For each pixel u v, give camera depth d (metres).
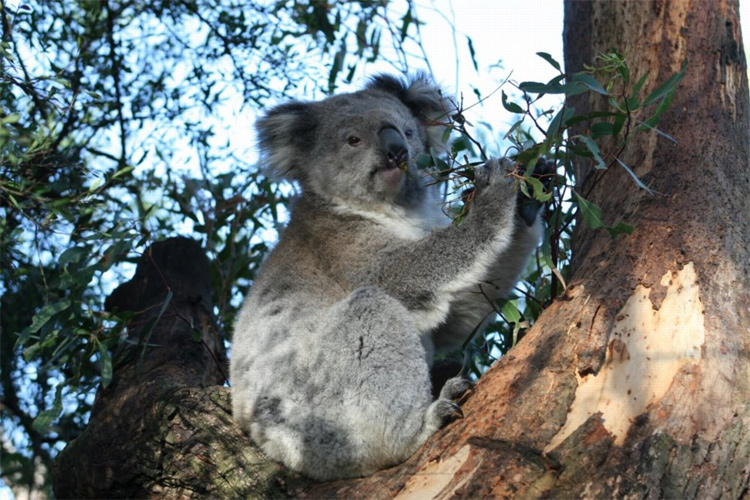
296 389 4.47
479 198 4.64
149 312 6.36
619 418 3.41
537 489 3.25
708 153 4.49
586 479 3.23
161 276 5.98
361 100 5.75
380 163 5.35
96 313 5.39
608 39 5.21
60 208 5.57
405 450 4.12
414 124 5.89
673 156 4.51
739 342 3.66
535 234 4.99
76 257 5.18
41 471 6.78
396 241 5.08
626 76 4.29
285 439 4.41
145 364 5.83
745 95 4.90
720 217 4.20
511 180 4.54
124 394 5.26
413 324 4.36
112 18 7.32
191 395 4.89
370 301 4.41
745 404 3.47
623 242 4.15
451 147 5.98
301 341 4.64
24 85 5.41
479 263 4.62
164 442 4.67
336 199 5.41
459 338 5.35
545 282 5.02
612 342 3.69
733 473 3.31
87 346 5.32
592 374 3.59
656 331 3.69
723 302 3.79
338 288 5.07
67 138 7.12
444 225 5.77
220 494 4.45
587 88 4.37
